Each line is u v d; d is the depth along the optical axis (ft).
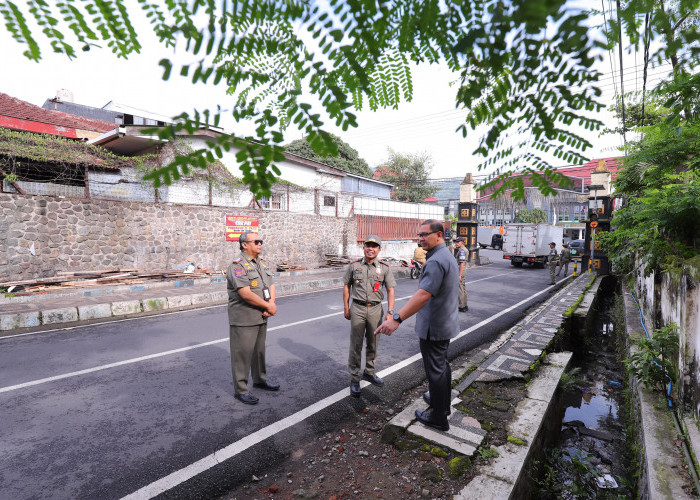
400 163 113.70
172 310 26.66
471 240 67.56
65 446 9.75
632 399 13.52
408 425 10.18
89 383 13.65
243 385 12.35
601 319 31.58
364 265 13.32
